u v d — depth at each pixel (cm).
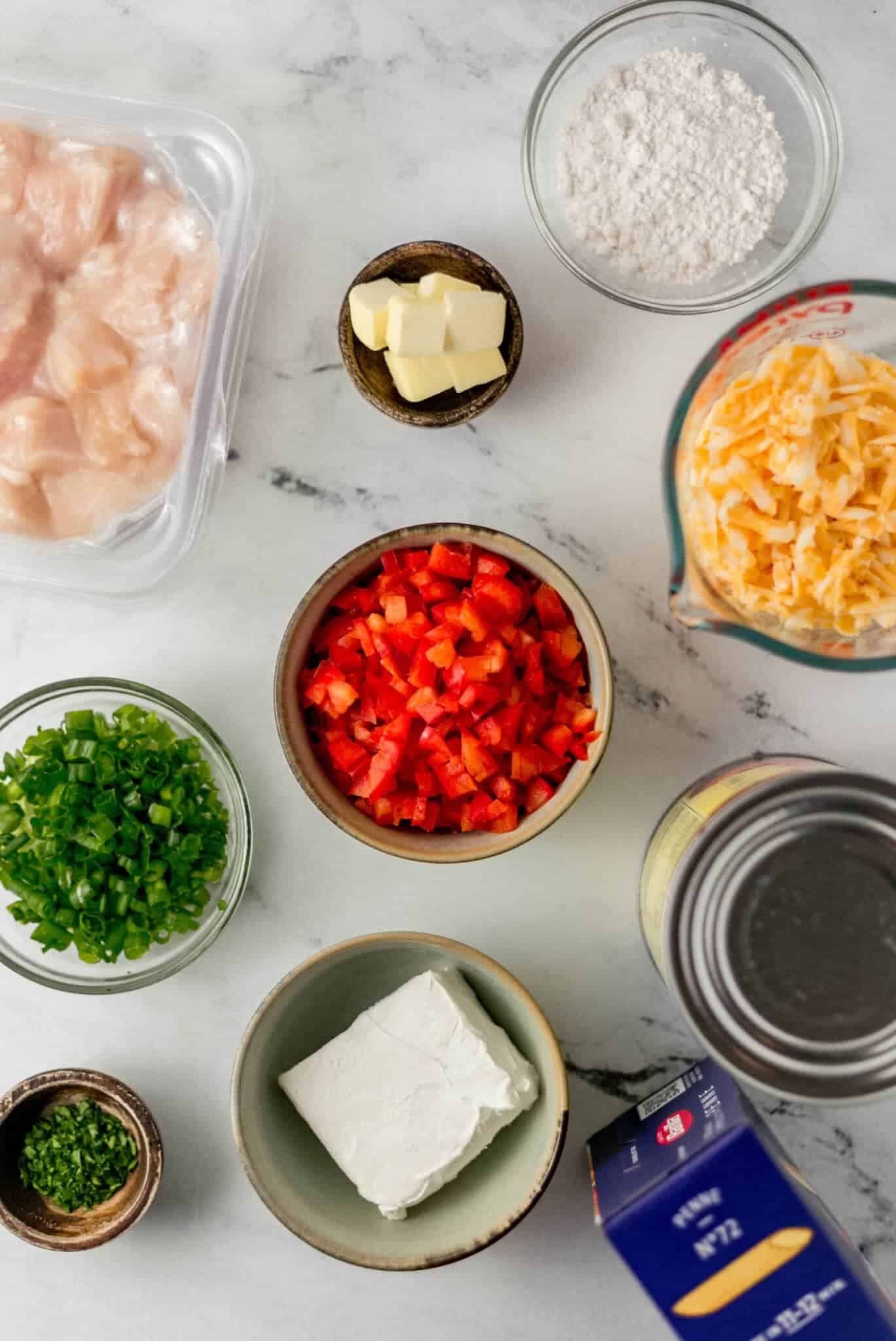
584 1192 147
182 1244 149
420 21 145
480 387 138
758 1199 112
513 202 145
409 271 138
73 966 148
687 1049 146
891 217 144
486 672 128
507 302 136
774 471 122
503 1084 129
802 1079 113
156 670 149
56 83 145
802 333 127
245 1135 127
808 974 112
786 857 111
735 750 147
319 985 138
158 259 142
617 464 146
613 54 144
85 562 149
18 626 150
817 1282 110
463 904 147
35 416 141
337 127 146
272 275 146
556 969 147
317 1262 149
